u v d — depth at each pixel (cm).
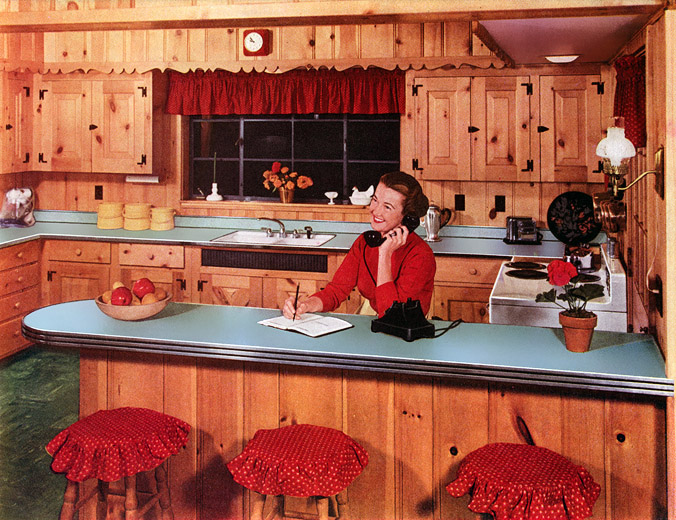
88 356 264
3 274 469
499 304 310
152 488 258
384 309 249
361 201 505
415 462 236
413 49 456
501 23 283
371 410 238
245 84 506
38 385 438
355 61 462
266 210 525
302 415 245
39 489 307
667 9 197
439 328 255
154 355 258
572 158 445
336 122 529
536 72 443
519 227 464
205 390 254
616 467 219
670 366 200
